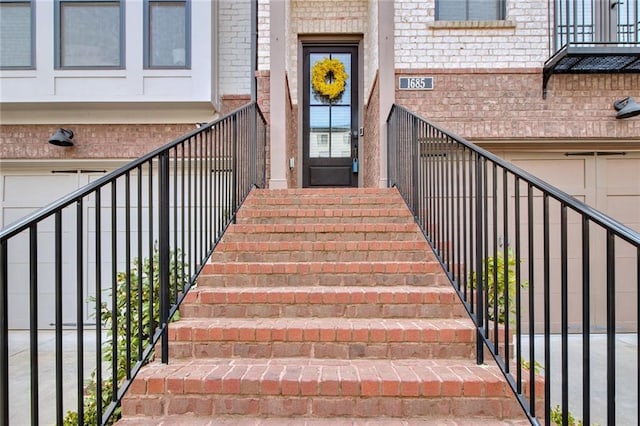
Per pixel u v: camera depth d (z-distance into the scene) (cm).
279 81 488
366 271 285
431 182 300
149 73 510
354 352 225
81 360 163
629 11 457
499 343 234
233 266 287
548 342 165
